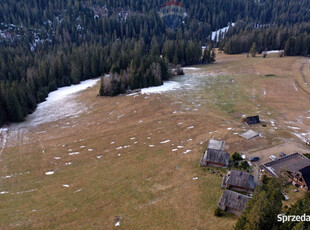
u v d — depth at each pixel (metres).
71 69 109.69
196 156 42.03
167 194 32.97
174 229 26.77
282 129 50.09
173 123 57.22
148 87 84.31
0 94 66.12
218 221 27.19
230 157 40.00
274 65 111.38
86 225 28.59
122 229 27.50
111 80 81.44
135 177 37.97
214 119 57.28
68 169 42.84
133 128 57.28
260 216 21.80
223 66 118.50
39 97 86.56
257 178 34.47
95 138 54.41
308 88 78.81
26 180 40.22
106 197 33.75
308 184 30.19
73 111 73.50
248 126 52.25
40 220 29.97
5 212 32.06
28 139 57.06
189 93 77.75
